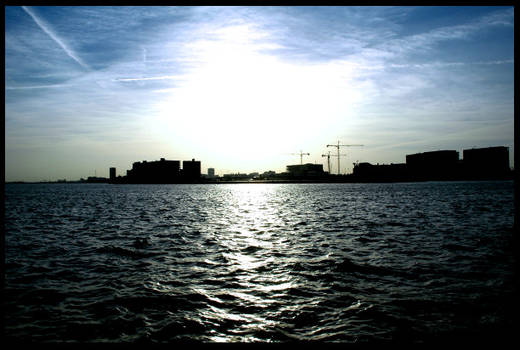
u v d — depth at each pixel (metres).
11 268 15.50
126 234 25.48
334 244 20.52
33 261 16.84
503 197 69.75
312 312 10.37
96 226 30.41
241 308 10.73
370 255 17.39
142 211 46.78
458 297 11.40
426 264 15.55
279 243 21.19
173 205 59.75
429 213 38.88
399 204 53.53
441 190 114.19
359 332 9.10
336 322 9.69
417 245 19.92
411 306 10.70
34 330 9.32
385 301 11.12
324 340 8.70
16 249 19.92
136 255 18.08
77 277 14.06
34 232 27.02
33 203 67.56
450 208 45.12
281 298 11.53
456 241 21.02
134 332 9.20
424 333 8.99
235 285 12.92
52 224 32.28
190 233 25.78
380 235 23.66
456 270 14.54
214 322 9.78
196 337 8.93
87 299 11.55
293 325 9.56
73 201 74.31
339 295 11.71
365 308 10.57
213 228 28.61
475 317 9.88
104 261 16.80
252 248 19.67
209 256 17.73
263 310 10.57
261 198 84.75
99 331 9.27
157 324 9.66
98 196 99.94
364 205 52.69
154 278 13.86
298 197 85.19
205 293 12.08
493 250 18.22
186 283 13.21
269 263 16.09
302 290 12.27
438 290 12.09
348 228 27.31
